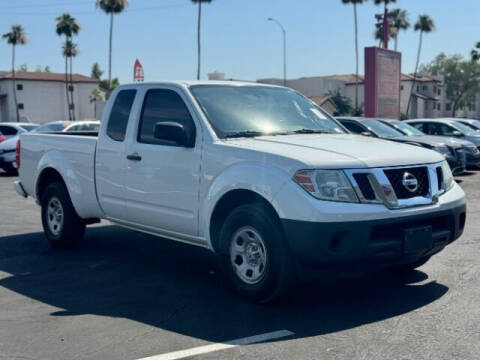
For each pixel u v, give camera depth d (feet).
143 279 21.25
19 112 237.45
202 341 15.24
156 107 21.53
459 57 312.50
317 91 234.79
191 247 26.50
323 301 18.47
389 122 51.49
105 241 27.73
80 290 19.95
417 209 17.29
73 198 24.81
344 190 16.48
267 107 21.62
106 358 14.25
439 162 18.94
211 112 20.07
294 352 14.43
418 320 16.65
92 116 254.27
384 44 113.50
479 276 21.17
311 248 16.25
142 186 21.38
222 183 18.33
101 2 174.91
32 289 20.13
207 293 19.44
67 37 224.33
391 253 16.92
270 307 17.90
